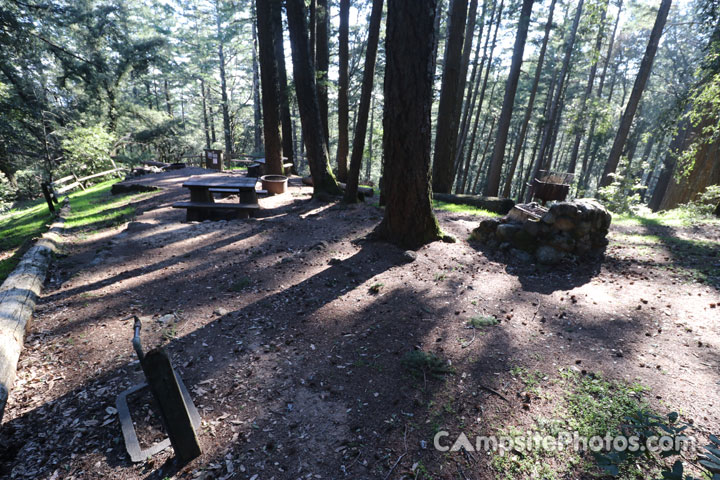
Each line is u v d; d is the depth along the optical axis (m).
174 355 3.61
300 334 4.02
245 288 5.12
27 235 8.62
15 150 19.73
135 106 26.39
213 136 41.25
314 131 10.75
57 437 2.64
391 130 6.16
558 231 6.03
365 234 7.43
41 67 20.64
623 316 4.32
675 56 28.84
